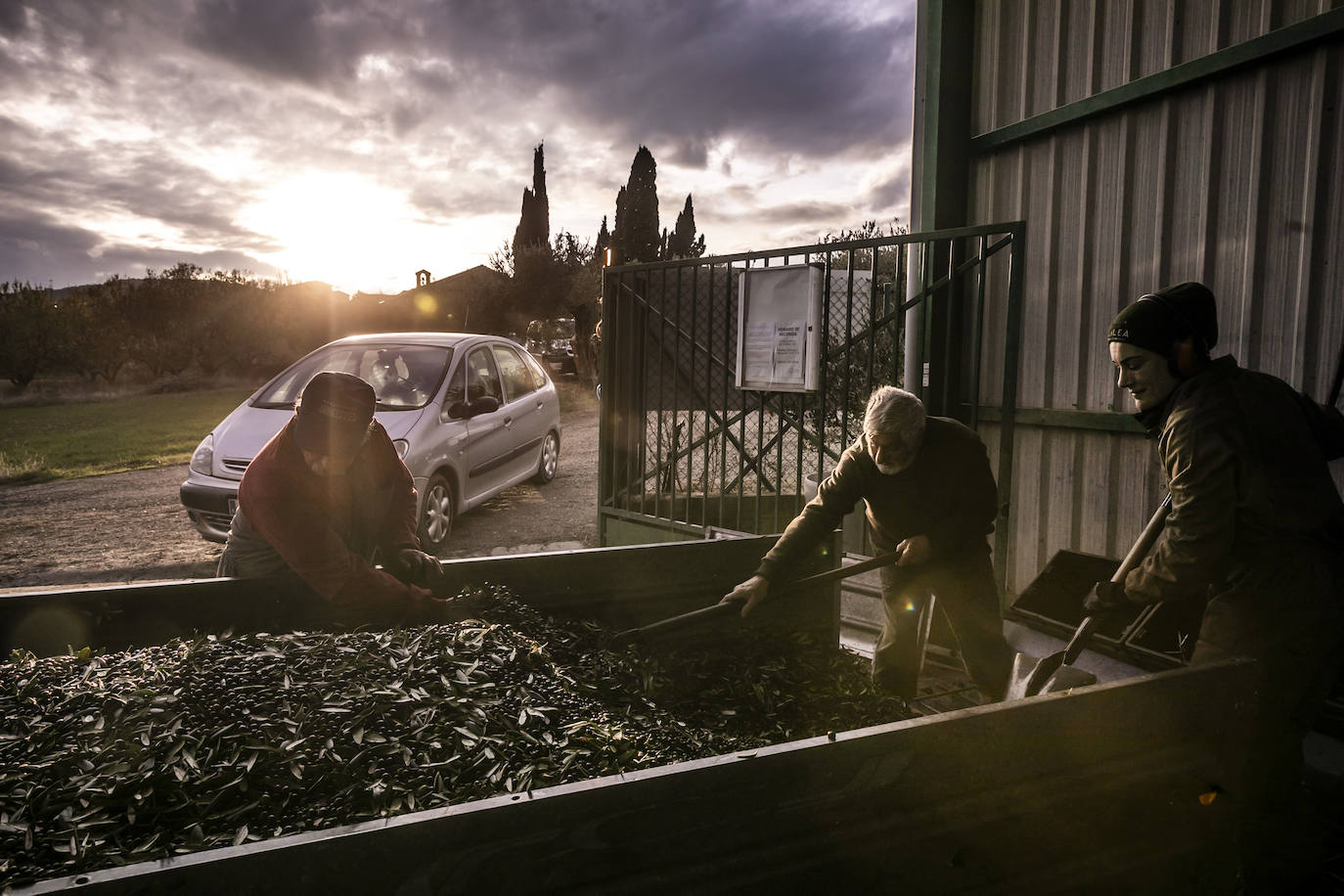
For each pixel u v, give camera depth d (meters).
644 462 5.85
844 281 5.40
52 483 10.73
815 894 1.43
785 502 5.46
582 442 13.33
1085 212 4.21
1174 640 3.31
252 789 1.56
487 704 1.93
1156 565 2.38
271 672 1.96
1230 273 3.54
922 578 3.40
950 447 3.17
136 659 2.06
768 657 3.01
